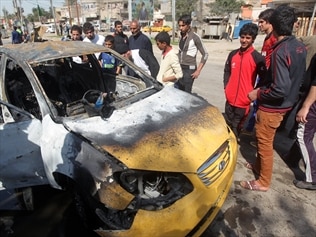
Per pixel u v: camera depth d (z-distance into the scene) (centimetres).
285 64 236
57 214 263
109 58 365
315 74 264
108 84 370
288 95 254
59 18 5534
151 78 320
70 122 231
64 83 340
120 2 5159
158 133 218
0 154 230
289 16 235
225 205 276
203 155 206
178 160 197
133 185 188
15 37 1498
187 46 462
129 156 195
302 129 285
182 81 477
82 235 241
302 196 289
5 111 250
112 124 230
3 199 255
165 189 195
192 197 192
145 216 181
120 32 564
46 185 275
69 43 314
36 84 249
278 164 350
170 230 185
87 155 201
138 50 459
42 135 230
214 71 934
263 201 281
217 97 618
